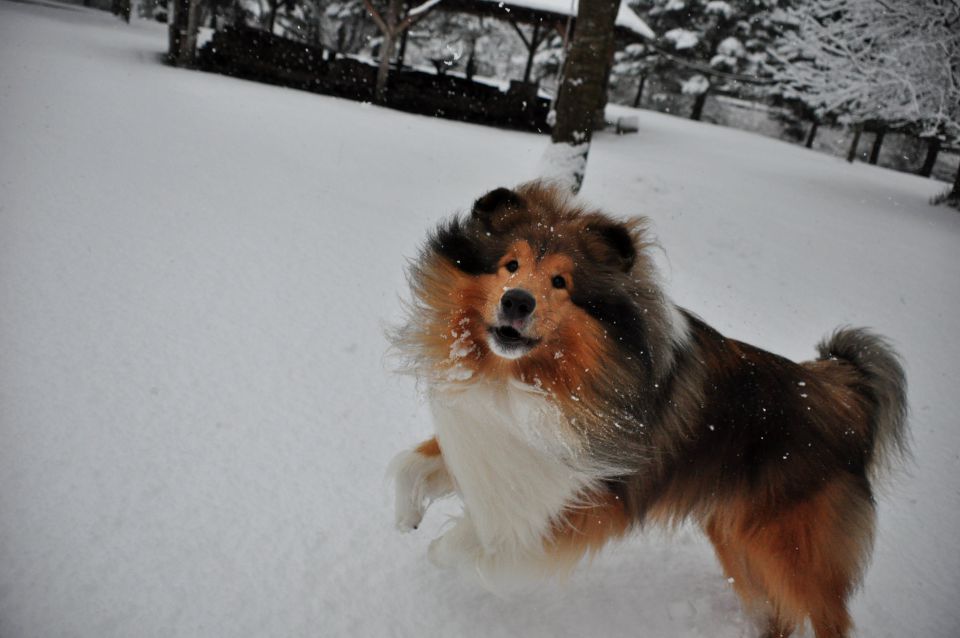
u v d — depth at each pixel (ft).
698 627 3.18
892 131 22.30
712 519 3.26
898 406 3.23
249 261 5.72
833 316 6.52
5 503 3.07
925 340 6.37
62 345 4.17
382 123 13.42
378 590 3.05
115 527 3.08
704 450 2.99
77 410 3.68
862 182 15.33
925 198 14.25
